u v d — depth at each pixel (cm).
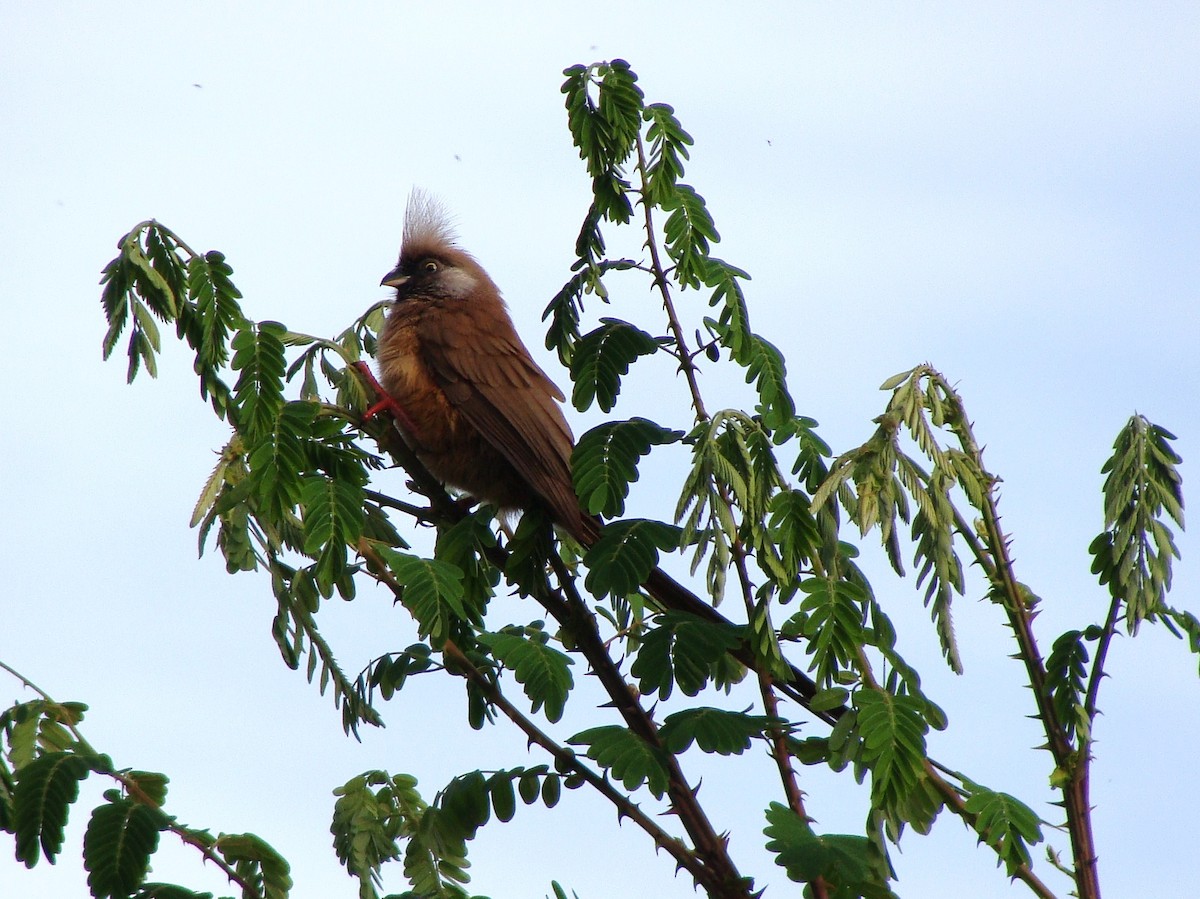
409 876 692
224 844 631
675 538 704
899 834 630
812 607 666
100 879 585
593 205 777
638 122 754
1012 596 686
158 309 690
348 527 702
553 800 683
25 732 647
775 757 680
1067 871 649
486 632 722
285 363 705
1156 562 672
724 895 643
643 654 680
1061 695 688
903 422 665
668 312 758
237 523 734
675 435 740
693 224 752
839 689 661
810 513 659
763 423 755
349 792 737
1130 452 690
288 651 737
